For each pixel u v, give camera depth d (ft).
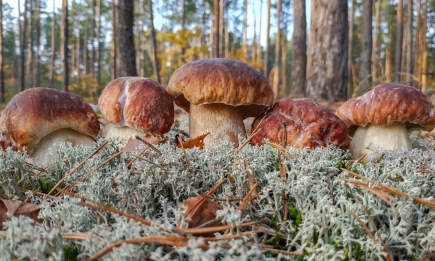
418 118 0.88
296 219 0.49
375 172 0.65
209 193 0.56
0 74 7.82
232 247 0.38
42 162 0.84
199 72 0.92
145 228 0.43
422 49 9.70
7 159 0.63
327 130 0.87
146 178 0.59
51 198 0.60
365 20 4.97
